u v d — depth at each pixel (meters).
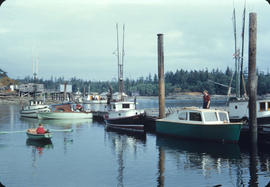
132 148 24.34
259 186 14.91
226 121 25.88
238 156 20.92
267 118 26.72
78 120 48.22
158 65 32.44
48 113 48.53
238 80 32.44
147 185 15.22
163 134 29.64
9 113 61.69
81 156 21.59
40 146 25.31
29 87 111.50
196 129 25.42
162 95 32.31
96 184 15.42
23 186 15.10
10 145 25.69
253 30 22.84
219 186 14.99
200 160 20.05
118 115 36.12
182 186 15.02
